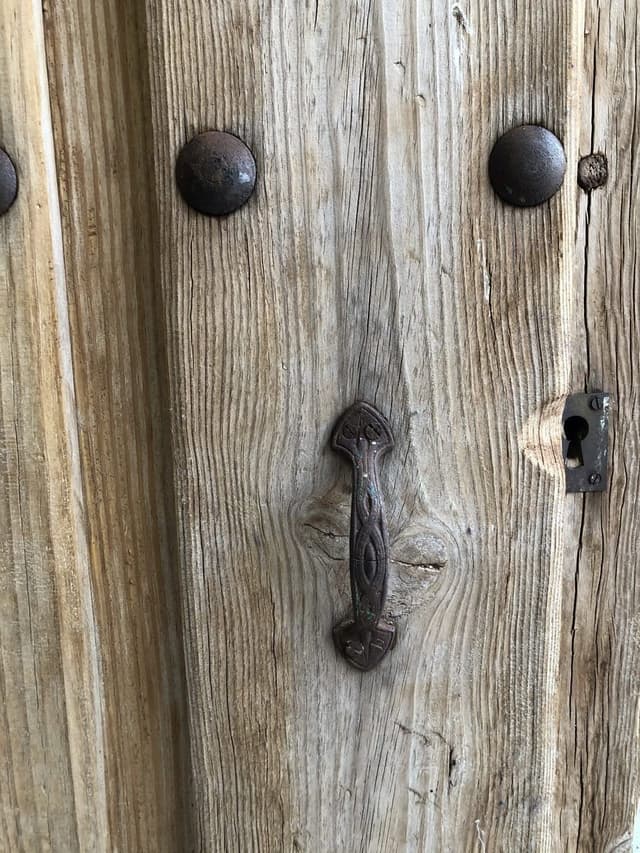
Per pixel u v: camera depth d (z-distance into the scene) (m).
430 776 0.44
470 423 0.41
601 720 0.49
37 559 0.42
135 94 0.40
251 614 0.42
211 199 0.38
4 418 0.41
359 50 0.38
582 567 0.48
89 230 0.41
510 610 0.42
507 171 0.38
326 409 0.40
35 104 0.39
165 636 0.45
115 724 0.46
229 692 0.43
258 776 0.43
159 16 0.37
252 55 0.38
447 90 0.38
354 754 0.43
